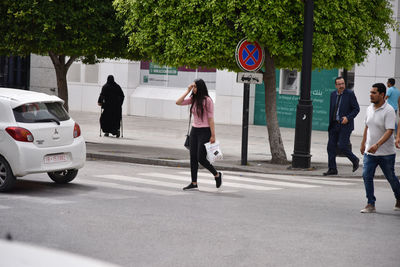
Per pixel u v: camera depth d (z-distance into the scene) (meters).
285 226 13.73
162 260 10.64
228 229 13.23
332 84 40.75
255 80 24.41
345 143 23.06
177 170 23.83
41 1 27.38
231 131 39.72
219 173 18.88
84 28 28.17
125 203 15.98
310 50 23.45
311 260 10.95
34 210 14.77
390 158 15.66
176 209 15.34
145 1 24.89
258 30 23.06
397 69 37.53
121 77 49.06
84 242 11.80
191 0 23.69
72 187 18.58
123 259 10.65
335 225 14.05
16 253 4.29
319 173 23.53
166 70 47.75
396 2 36.97
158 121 45.12
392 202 17.56
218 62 25.22
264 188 19.70
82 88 51.38
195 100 18.62
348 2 23.89
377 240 12.68
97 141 32.22
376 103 15.60
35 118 17.72
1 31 28.20
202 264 10.45
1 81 57.09
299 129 24.19
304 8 23.25
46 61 54.06
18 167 17.22
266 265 10.51
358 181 22.33
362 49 25.31
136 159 25.97
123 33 28.33
